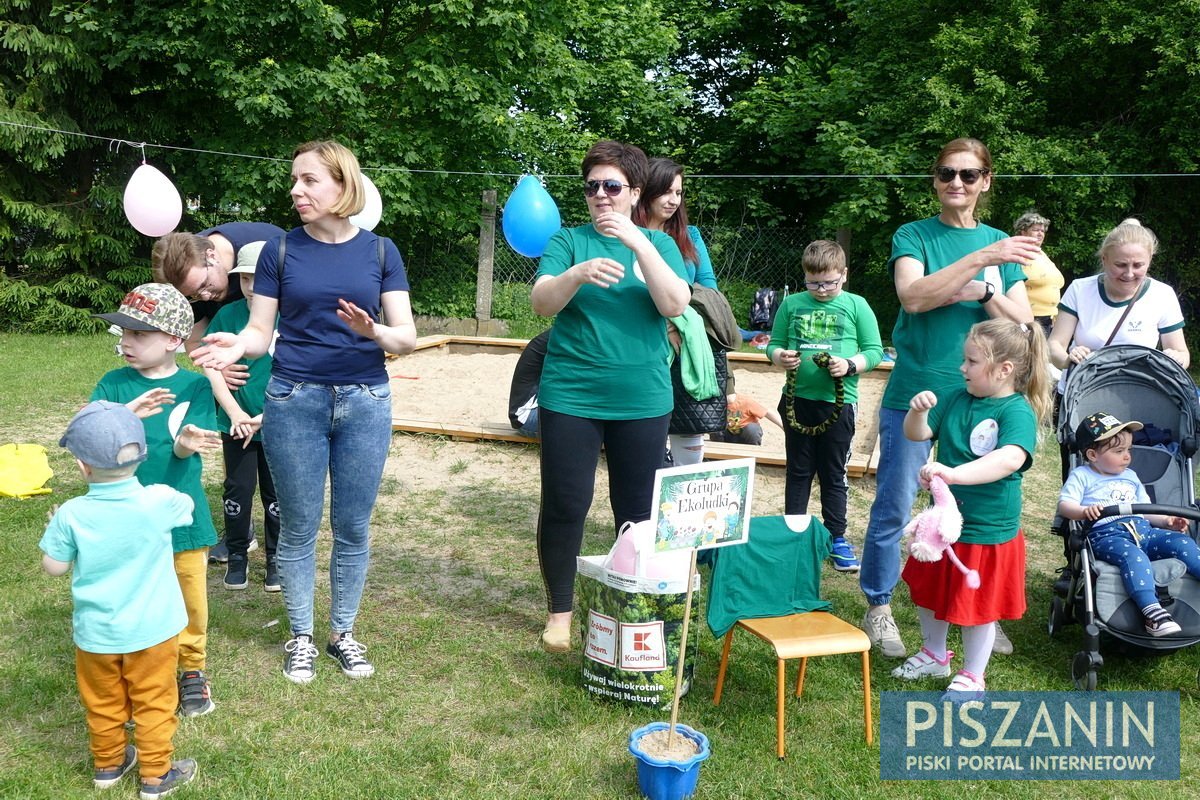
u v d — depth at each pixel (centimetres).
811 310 555
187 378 374
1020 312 425
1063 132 1492
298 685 399
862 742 369
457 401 947
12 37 1377
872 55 1836
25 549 532
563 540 432
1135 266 491
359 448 396
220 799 320
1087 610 416
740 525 360
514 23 1549
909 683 416
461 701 392
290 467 390
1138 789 344
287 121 1572
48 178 1524
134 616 310
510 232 884
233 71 1459
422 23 1653
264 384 482
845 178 1770
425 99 1576
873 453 747
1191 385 470
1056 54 1452
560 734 368
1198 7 1303
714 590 381
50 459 724
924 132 1533
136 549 312
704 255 538
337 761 343
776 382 1134
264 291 385
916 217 1548
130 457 310
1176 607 424
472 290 1686
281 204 1666
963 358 414
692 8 2227
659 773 317
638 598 376
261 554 562
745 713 386
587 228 425
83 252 1500
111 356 1229
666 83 2138
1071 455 486
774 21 2173
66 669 404
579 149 1866
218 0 1400
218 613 469
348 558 413
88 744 352
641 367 411
